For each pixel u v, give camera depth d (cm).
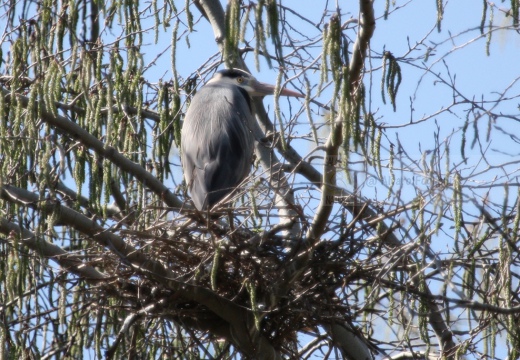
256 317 930
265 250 1007
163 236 1016
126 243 1009
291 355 1120
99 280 1018
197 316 1097
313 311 1026
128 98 1173
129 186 1261
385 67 944
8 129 1015
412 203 933
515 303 1027
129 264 970
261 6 765
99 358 1073
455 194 836
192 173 1302
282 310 1045
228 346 1127
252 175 1099
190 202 1224
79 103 1225
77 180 1052
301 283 1040
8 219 1029
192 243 1009
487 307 807
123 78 1110
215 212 1014
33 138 904
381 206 1042
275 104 873
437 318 1148
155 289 1032
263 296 1042
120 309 1091
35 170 1112
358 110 855
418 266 968
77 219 984
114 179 1153
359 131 852
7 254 1070
